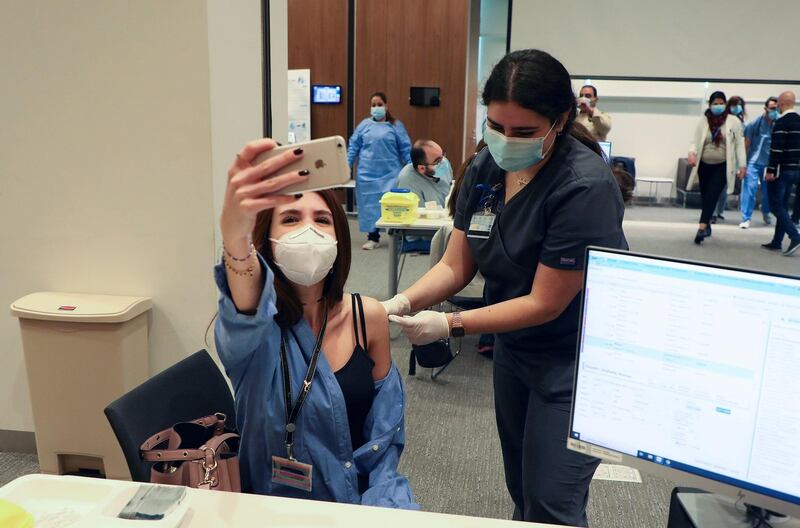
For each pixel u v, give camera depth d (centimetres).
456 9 775
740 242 752
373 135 654
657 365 104
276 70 303
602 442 111
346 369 138
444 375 378
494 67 152
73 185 253
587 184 150
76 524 100
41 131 250
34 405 251
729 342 98
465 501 253
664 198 979
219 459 122
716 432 100
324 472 130
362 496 130
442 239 367
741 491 100
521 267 163
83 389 247
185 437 133
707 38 729
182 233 250
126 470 252
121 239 254
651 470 107
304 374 132
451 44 782
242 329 115
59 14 240
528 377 165
